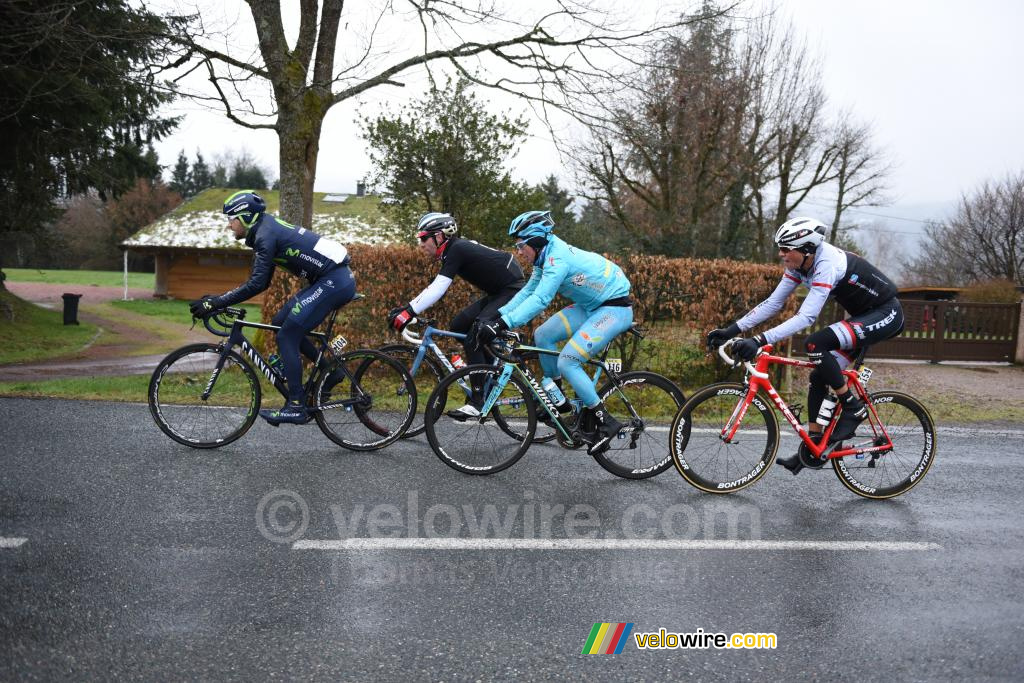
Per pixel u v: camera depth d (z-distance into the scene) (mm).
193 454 5113
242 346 5336
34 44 11258
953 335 13602
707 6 10133
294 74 9828
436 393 4879
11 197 17641
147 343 19594
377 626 2863
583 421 4918
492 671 2582
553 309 8086
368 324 8344
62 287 37906
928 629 2947
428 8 9477
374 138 12609
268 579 3229
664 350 8406
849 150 30375
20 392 7324
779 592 3242
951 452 5926
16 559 3344
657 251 19375
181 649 2664
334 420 5379
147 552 3463
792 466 4719
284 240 5137
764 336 4395
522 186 13148
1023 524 4227
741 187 21328
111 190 19406
